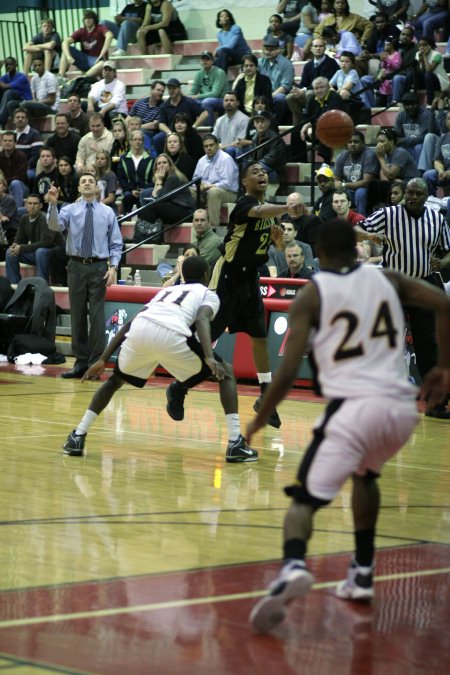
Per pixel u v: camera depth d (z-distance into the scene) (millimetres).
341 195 15719
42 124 23531
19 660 4285
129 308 15805
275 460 9320
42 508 7223
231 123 20172
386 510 7453
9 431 10453
